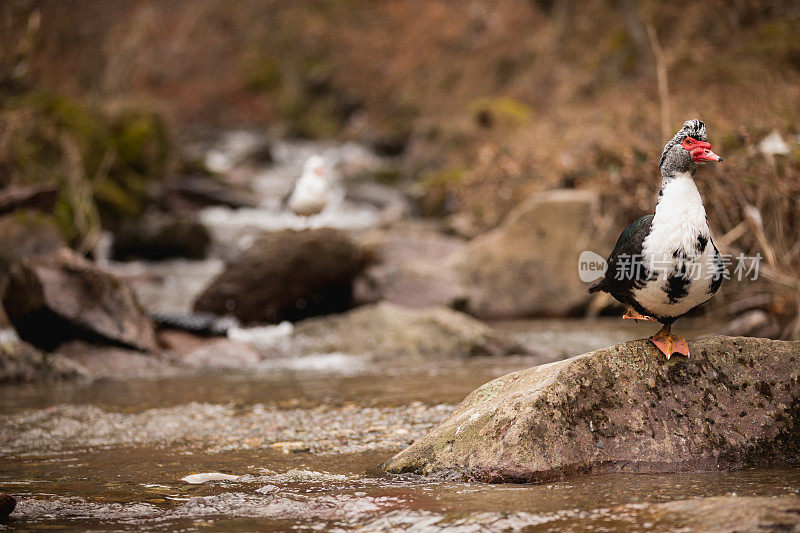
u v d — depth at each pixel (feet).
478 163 61.41
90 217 57.98
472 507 14.65
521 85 94.94
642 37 70.64
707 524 12.89
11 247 43.11
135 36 99.04
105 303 34.76
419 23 125.49
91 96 89.71
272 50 146.61
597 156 50.31
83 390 29.12
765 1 60.03
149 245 61.36
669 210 15.96
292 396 27.02
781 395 17.48
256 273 40.81
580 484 15.83
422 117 114.52
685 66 58.39
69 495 16.60
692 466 16.65
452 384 27.96
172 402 26.58
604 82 78.07
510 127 75.87
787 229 33.01
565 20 95.55
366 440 20.89
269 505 15.51
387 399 25.63
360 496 15.83
